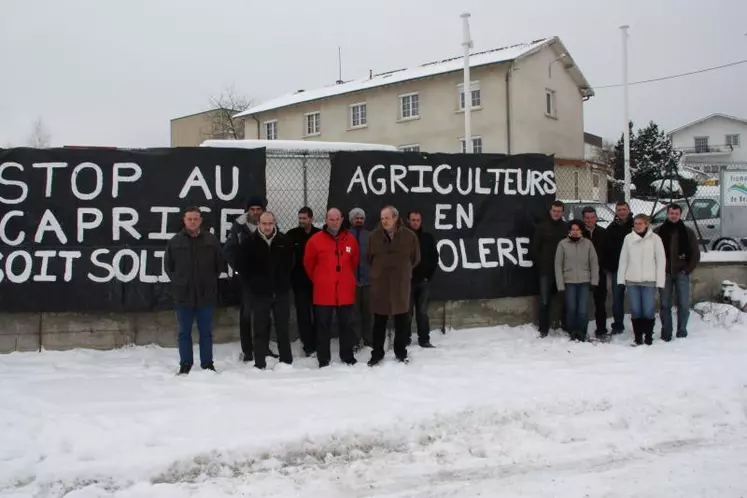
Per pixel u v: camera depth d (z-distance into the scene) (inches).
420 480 176.2
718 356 296.4
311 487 171.8
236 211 312.7
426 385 251.0
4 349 293.9
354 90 1258.0
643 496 165.5
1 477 171.3
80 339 298.8
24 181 296.0
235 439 194.7
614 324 347.3
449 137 1151.6
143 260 301.6
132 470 176.4
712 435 210.1
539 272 342.3
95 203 299.9
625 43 836.0
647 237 320.2
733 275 391.5
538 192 359.9
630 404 234.4
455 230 343.9
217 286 283.6
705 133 2193.7
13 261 293.1
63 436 195.9
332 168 325.1
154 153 305.7
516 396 237.8
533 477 177.6
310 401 230.2
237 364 282.7
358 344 316.8
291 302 319.6
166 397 234.1
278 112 1416.1
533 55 1133.7
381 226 283.7
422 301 314.7
